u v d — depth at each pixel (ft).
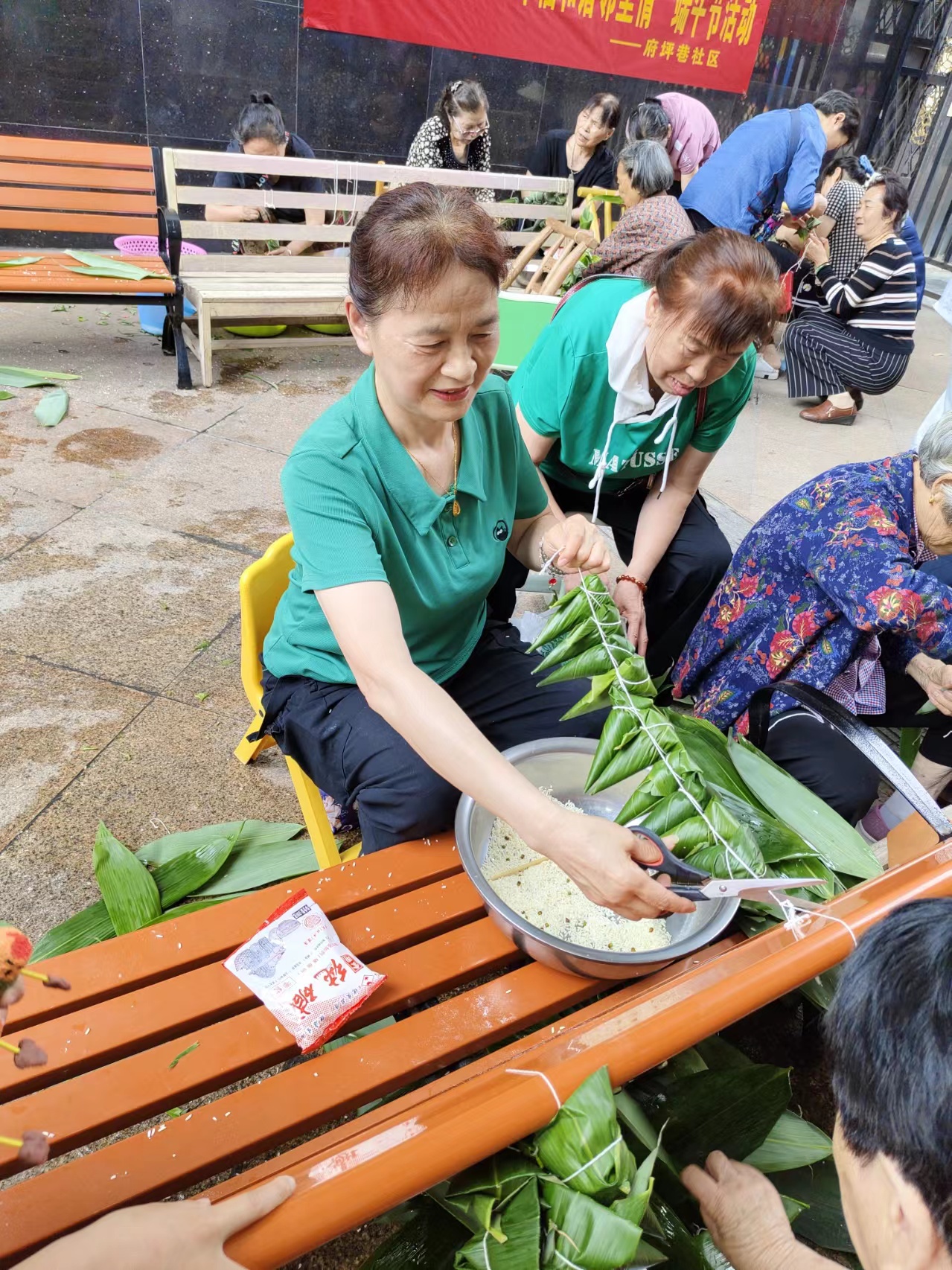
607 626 4.48
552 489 8.04
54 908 5.90
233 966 4.03
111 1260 2.22
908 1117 2.44
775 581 6.31
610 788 5.14
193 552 10.03
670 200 10.50
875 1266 2.75
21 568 9.33
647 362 6.34
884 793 7.61
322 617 4.93
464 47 20.49
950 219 27.96
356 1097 3.65
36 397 13.29
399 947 4.40
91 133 18.28
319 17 18.79
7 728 7.32
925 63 26.37
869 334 15.80
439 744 3.76
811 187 15.25
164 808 6.77
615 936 4.39
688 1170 3.67
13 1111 3.42
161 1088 3.55
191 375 14.62
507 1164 3.33
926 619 5.52
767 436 15.75
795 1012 5.77
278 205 14.37
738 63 23.76
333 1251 4.40
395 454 4.36
